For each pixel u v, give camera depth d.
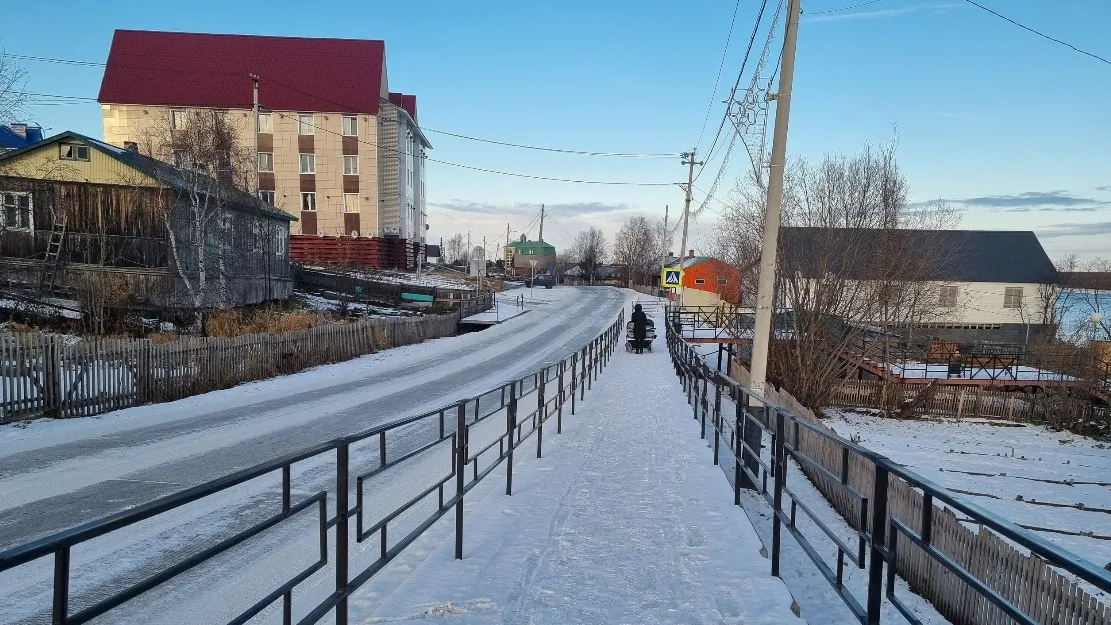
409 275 46.56
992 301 41.12
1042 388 24.45
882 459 3.03
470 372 18.88
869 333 27.22
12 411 10.16
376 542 5.54
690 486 7.07
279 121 44.28
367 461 8.59
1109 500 13.59
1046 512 12.41
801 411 12.76
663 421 11.37
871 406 24.36
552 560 4.81
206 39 45.38
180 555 5.30
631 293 66.38
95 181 21.78
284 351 17.27
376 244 45.97
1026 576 5.40
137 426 10.46
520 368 20.02
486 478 7.52
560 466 8.05
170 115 42.00
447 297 38.09
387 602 3.99
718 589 4.27
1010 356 28.30
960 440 19.95
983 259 42.31
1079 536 10.88
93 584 4.71
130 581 4.78
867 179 23.62
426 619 3.74
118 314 18.00
